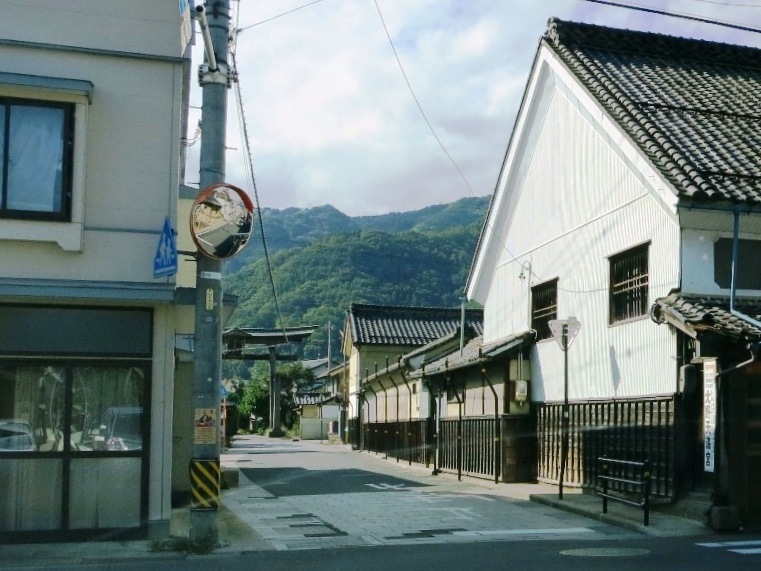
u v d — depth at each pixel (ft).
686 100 51.65
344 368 151.53
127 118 36.73
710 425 38.11
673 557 29.68
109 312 36.01
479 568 27.63
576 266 52.95
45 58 35.94
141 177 36.63
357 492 56.80
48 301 35.37
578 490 51.03
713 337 38.09
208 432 33.99
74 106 35.58
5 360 34.73
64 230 35.04
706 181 40.73
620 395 46.44
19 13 35.99
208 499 33.60
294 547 33.96
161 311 36.45
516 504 48.16
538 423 58.18
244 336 136.36
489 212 67.36
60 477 35.04
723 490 37.40
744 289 42.09
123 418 35.88
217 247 34.04
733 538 35.01
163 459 35.88
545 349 57.26
